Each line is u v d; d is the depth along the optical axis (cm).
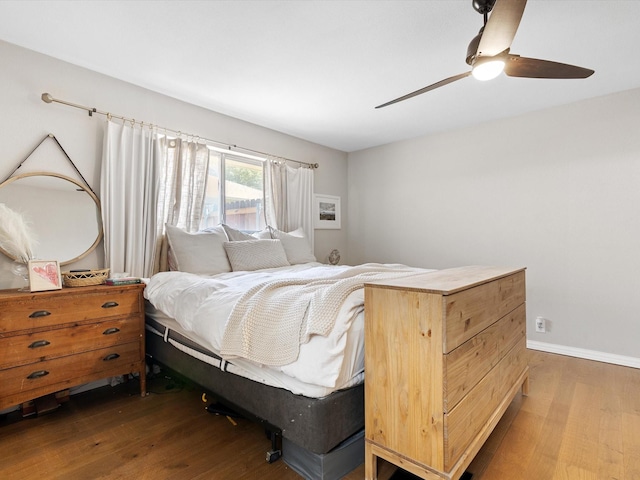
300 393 148
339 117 345
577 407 213
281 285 182
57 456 165
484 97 300
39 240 228
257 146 367
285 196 389
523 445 173
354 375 151
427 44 217
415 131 391
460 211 380
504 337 187
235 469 156
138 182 271
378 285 140
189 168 303
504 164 350
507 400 186
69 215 240
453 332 129
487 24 137
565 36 208
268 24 197
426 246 407
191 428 191
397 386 135
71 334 202
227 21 195
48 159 233
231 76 259
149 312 250
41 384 191
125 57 234
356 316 153
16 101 220
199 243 281
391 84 273
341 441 149
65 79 239
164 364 234
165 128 292
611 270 297
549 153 325
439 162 395
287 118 348
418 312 129
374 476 145
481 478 149
